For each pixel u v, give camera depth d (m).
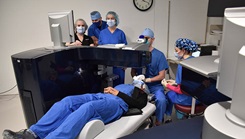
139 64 1.88
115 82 2.57
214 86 1.14
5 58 3.42
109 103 1.58
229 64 0.79
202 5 3.61
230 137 0.73
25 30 3.36
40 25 3.37
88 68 2.19
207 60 1.25
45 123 1.41
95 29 3.24
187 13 3.59
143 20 3.54
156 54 2.49
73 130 1.30
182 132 1.15
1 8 3.17
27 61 1.58
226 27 0.78
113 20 2.86
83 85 2.16
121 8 3.45
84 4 3.36
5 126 2.51
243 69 0.71
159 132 1.16
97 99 1.68
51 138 1.27
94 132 1.37
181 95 1.91
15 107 3.07
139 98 1.88
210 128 0.81
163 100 2.10
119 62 1.97
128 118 1.67
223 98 1.15
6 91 3.56
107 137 1.38
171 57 3.64
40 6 3.28
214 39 3.49
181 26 3.64
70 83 1.97
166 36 3.63
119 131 1.46
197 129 1.17
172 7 3.50
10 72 3.49
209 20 3.67
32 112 1.77
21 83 1.71
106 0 3.38
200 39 3.80
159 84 2.52
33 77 1.61
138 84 2.11
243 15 0.71
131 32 3.58
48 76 1.71
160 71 2.50
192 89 1.32
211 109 0.94
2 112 2.90
